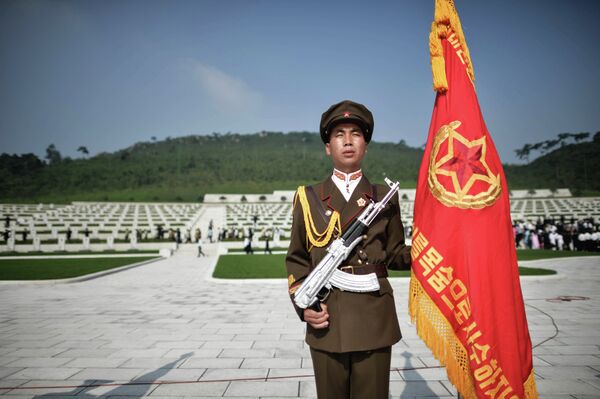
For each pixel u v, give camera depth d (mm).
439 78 2811
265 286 14453
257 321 8711
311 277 2488
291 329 7965
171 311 9914
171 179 100250
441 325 2562
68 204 72875
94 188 92312
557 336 7059
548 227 38031
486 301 2490
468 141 2713
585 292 12094
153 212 64188
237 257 28141
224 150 139125
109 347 6684
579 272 17156
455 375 2506
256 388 4781
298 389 4738
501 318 2496
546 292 12086
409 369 5395
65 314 9609
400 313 9516
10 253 34188
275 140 168250
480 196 2615
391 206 2758
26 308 10398
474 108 2795
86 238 37312
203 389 4758
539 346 6441
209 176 103438
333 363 2463
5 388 4828
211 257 32406
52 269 20094
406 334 7414
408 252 2814
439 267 2598
